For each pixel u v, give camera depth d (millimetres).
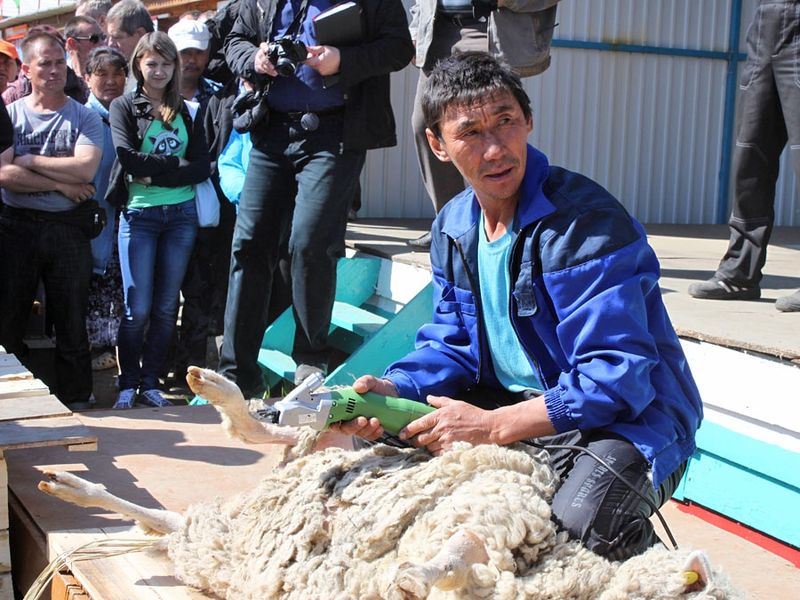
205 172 5457
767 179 4531
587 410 2473
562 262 2498
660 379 2598
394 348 4836
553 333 2600
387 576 2154
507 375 2830
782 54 4305
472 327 2799
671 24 8641
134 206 5371
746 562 3342
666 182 8852
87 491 2877
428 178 5410
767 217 4566
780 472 3510
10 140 5195
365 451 2748
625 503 2430
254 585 2561
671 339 2660
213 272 6184
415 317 4883
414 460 2605
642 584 2176
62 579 2998
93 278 6379
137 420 4688
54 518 3375
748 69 4496
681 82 8750
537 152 2656
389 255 5895
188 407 4922
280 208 4965
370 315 5645
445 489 2439
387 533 2389
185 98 6145
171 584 2812
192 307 5992
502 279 2652
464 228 2723
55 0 11414
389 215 8172
